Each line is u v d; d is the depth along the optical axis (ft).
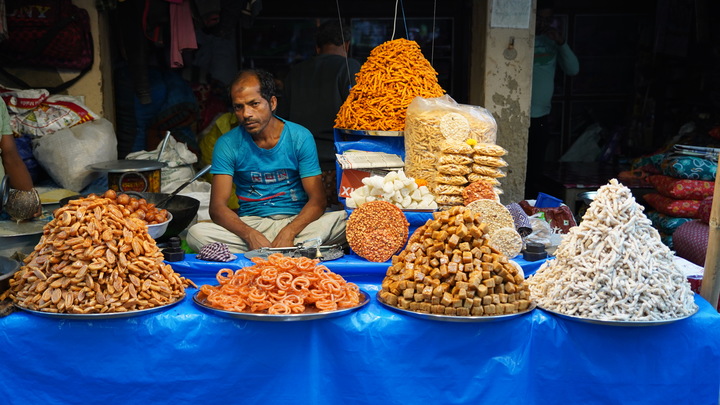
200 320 7.11
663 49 20.13
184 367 7.14
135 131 17.13
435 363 7.17
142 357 7.09
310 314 6.82
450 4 20.75
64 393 7.10
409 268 7.28
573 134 23.29
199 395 7.20
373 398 7.23
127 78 16.88
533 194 20.49
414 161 9.75
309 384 7.24
